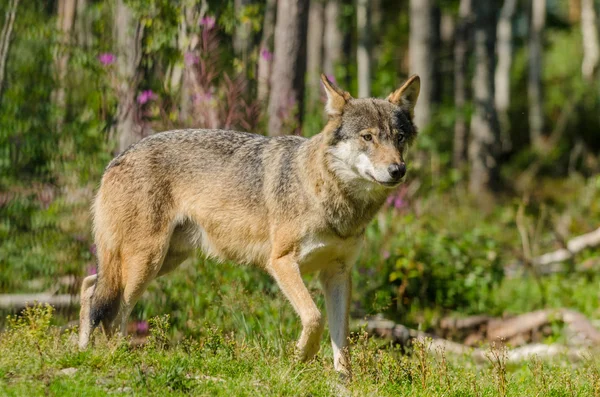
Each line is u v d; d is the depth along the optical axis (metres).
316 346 9.14
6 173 15.52
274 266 9.62
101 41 15.77
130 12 15.02
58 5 22.08
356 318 13.38
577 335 13.82
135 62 14.69
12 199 15.12
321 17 35.22
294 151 9.87
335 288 9.83
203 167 10.24
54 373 7.81
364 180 9.44
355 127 9.40
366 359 8.98
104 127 14.46
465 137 37.69
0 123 15.80
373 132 9.37
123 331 10.09
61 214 14.11
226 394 7.71
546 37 53.59
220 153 10.27
